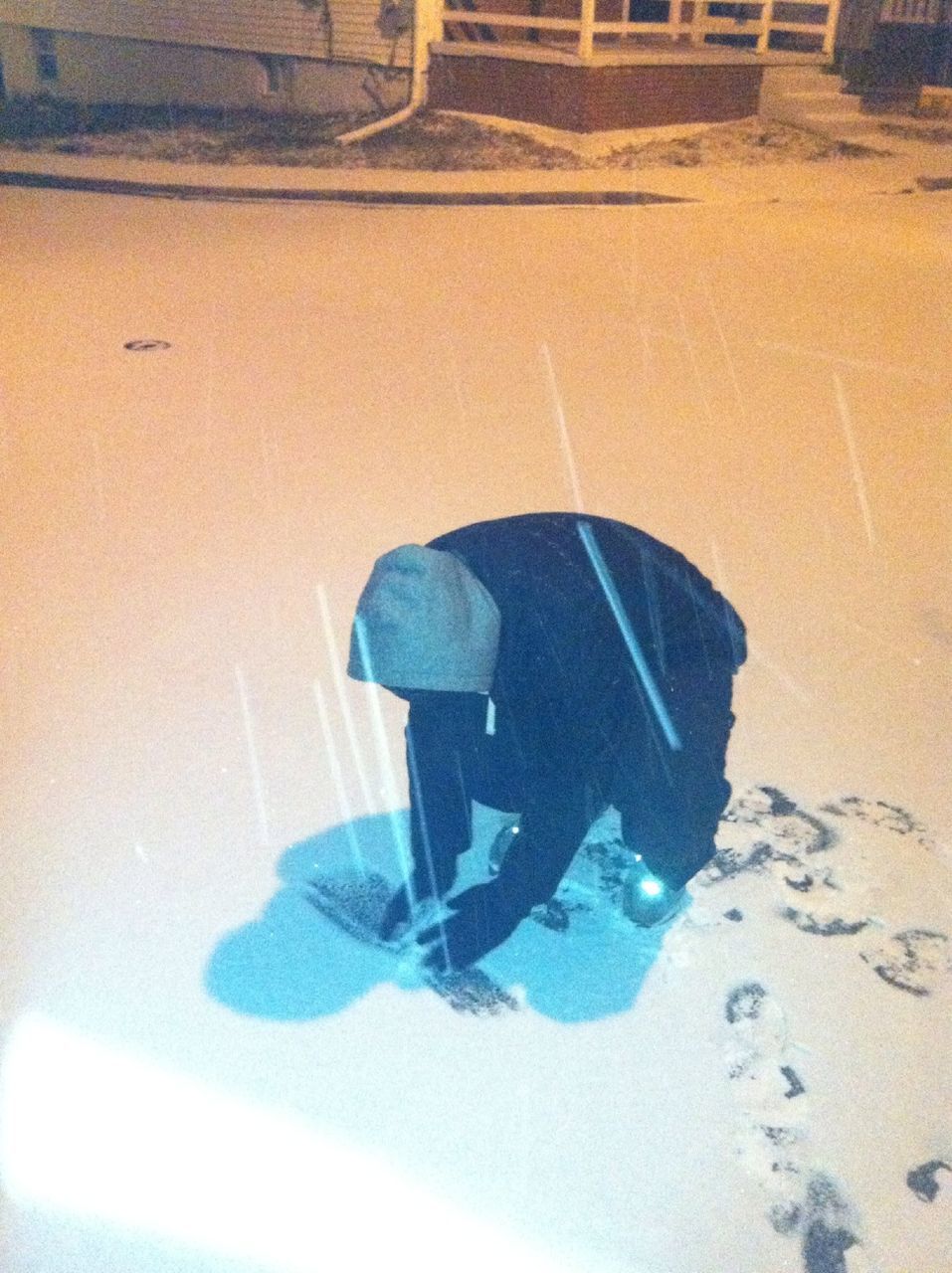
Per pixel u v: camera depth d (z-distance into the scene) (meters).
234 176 12.10
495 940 2.27
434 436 5.41
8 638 3.59
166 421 5.52
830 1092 2.18
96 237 9.70
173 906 2.57
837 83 15.42
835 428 5.64
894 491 4.89
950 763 3.12
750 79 14.41
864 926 2.57
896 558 4.29
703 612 2.24
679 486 4.90
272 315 7.43
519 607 2.01
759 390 6.20
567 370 6.46
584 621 2.03
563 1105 2.14
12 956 2.43
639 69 13.18
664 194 11.66
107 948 2.46
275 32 14.59
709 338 7.16
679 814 2.21
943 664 3.58
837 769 3.08
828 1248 1.91
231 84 15.35
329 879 2.66
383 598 1.91
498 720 2.12
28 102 16.33
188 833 2.79
